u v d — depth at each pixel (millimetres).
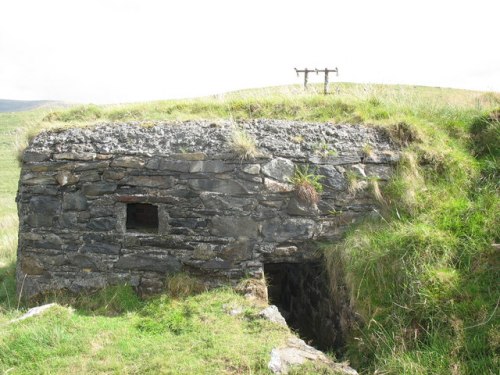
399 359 4172
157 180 5770
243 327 4695
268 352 4121
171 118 7578
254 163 5730
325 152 5906
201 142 5938
